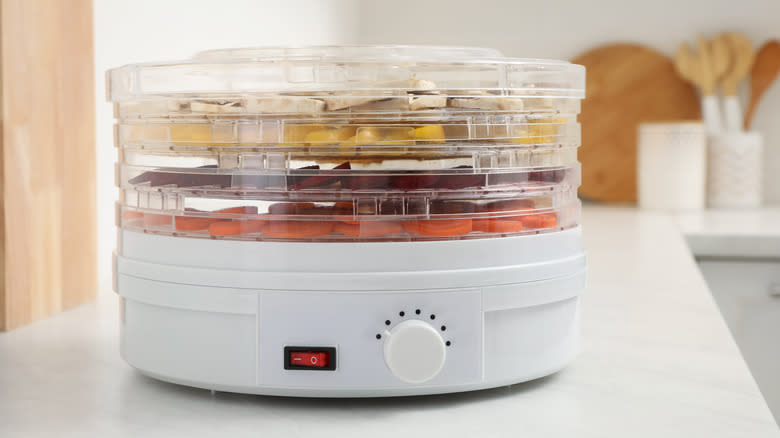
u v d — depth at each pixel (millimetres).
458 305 539
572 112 623
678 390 598
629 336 766
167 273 557
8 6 744
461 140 544
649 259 1212
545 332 582
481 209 553
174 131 560
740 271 1441
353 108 531
